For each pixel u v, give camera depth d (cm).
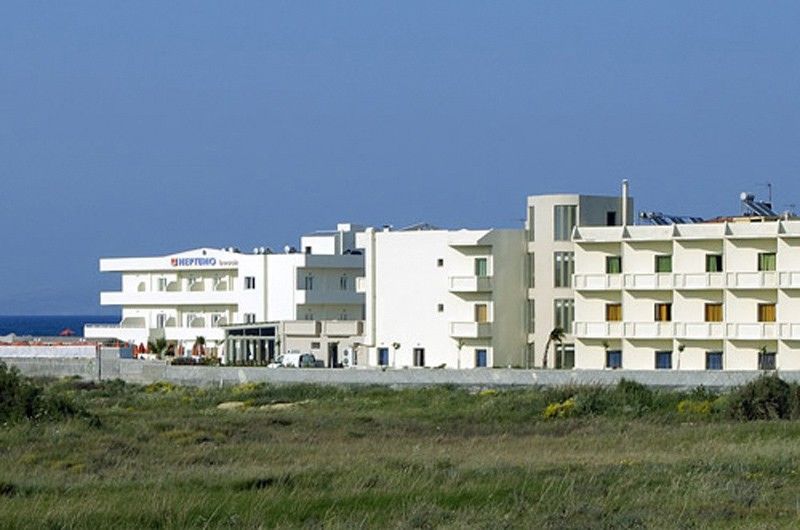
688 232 14788
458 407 11219
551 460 6450
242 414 10338
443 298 16738
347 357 17925
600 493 5212
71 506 4975
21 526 4625
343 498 5128
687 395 10769
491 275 16325
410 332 17025
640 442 7669
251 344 19375
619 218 16488
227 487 5475
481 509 4922
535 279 16288
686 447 7262
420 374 13475
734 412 9662
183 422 9144
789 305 14150
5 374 9206
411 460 6381
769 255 14338
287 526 4634
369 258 17375
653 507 4853
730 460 6228
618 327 15050
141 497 5178
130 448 7381
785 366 14088
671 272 14825
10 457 6919
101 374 16638
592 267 15388
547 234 16200
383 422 9625
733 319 14438
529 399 10888
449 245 16662
